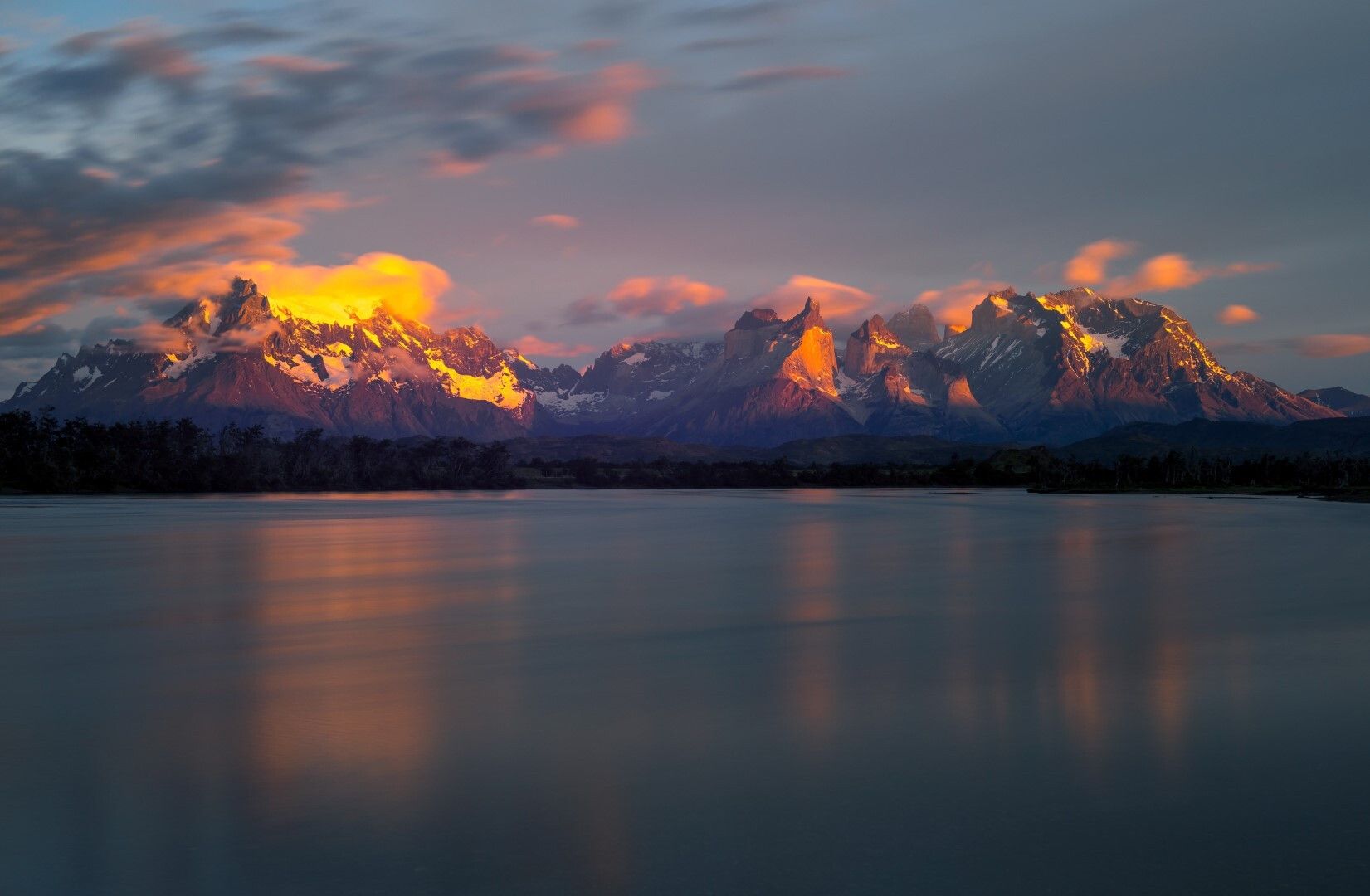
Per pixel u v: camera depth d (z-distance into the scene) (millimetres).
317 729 38156
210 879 25375
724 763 33781
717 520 193375
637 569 98438
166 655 53625
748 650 53781
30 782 32312
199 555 115438
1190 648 53688
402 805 30016
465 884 24984
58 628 62844
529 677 47250
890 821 28719
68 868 25969
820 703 41844
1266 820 28734
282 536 148375
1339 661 50031
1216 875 25406
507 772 32938
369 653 53719
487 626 63062
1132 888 24766
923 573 93250
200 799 30672
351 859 26422
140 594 79500
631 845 27172
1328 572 92125
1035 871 25641
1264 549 119625
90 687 45656
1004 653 52625
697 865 25969
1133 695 42906
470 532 158500
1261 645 54438
